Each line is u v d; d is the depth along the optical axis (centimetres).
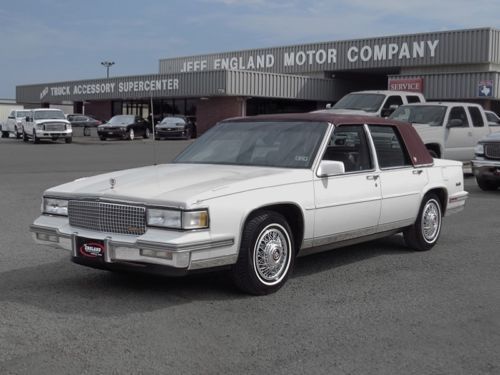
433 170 798
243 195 561
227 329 499
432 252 799
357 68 4584
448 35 4088
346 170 675
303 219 614
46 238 598
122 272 631
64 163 2206
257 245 576
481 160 1436
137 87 5131
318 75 4906
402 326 515
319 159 638
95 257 557
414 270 704
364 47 4531
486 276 681
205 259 534
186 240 517
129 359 436
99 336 478
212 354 448
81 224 578
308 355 450
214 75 4447
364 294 605
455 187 844
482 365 438
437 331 505
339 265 724
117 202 550
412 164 765
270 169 628
